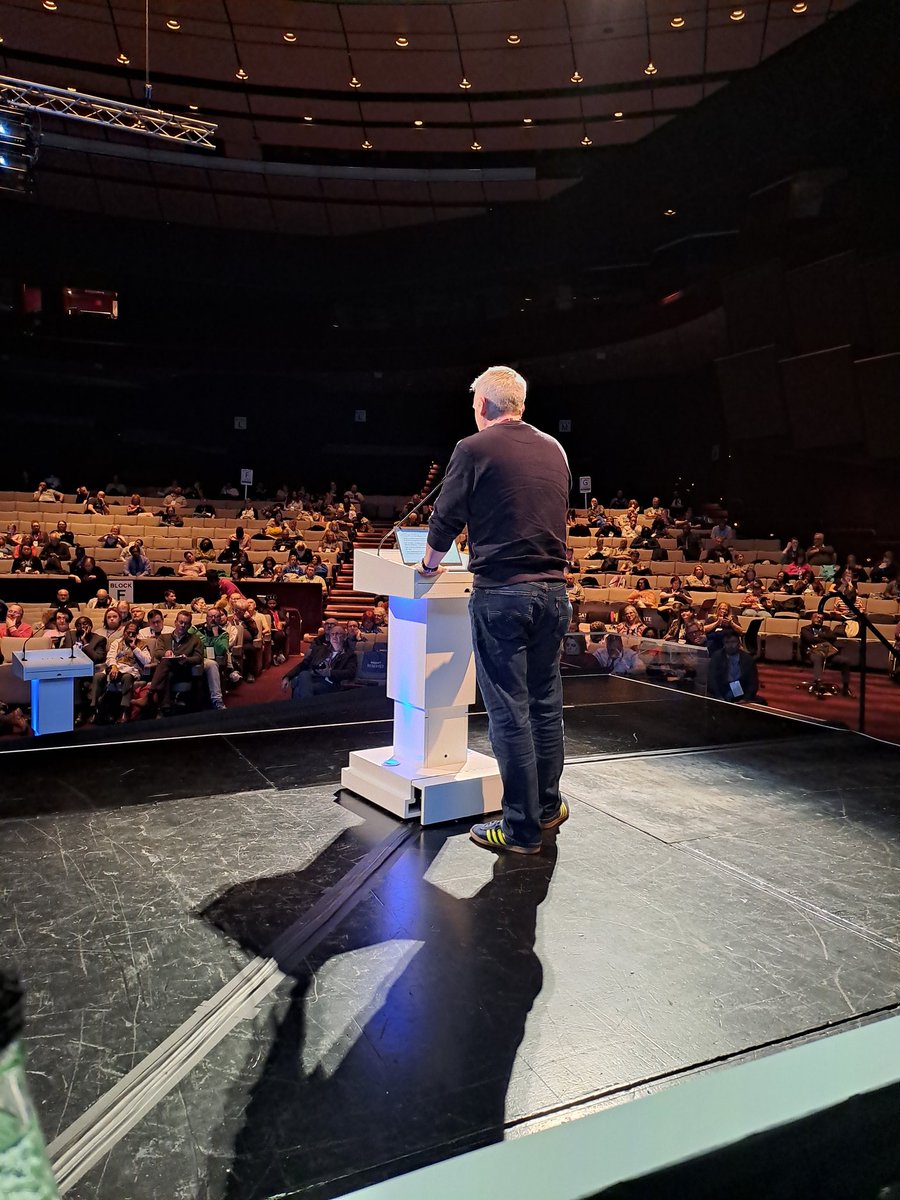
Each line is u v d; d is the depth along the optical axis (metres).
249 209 20.25
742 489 18.48
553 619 2.53
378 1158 1.26
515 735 2.51
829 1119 1.35
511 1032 1.61
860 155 13.52
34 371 21.75
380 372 22.91
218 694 8.26
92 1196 1.17
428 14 14.09
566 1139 1.27
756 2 12.91
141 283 20.92
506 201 19.44
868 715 5.91
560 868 2.48
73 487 22.50
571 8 13.70
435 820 2.82
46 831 2.66
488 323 21.53
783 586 13.49
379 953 1.92
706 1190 1.21
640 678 6.38
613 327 20.00
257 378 23.45
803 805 3.19
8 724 6.34
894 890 2.38
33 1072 1.44
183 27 14.61
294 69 15.57
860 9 11.80
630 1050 1.56
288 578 13.97
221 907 2.14
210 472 23.52
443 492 2.50
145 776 3.31
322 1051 1.53
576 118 16.41
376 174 18.39
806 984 1.83
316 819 2.85
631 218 17.72
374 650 6.23
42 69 15.51
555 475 2.53
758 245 16.08
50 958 1.85
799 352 16.11
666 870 2.49
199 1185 1.19
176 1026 1.59
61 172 18.81
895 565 14.45
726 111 14.47
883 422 14.90
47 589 11.93
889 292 14.14
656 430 21.23
